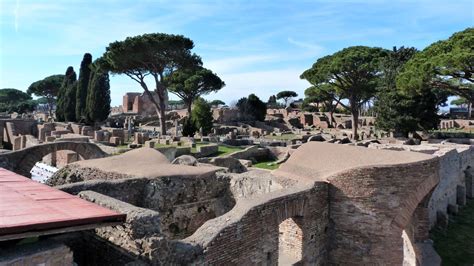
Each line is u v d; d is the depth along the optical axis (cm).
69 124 6556
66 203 852
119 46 5144
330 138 5800
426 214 1667
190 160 2295
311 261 1392
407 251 1752
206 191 1703
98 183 1343
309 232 1378
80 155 2723
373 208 1408
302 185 1402
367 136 6128
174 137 5053
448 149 2655
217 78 7669
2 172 1177
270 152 4209
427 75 3722
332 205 1475
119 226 939
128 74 5609
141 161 1892
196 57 5594
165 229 1564
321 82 6156
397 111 5416
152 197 1530
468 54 3284
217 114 9500
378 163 1477
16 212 745
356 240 1430
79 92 7481
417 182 1452
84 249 1052
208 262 964
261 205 1150
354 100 6116
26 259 668
